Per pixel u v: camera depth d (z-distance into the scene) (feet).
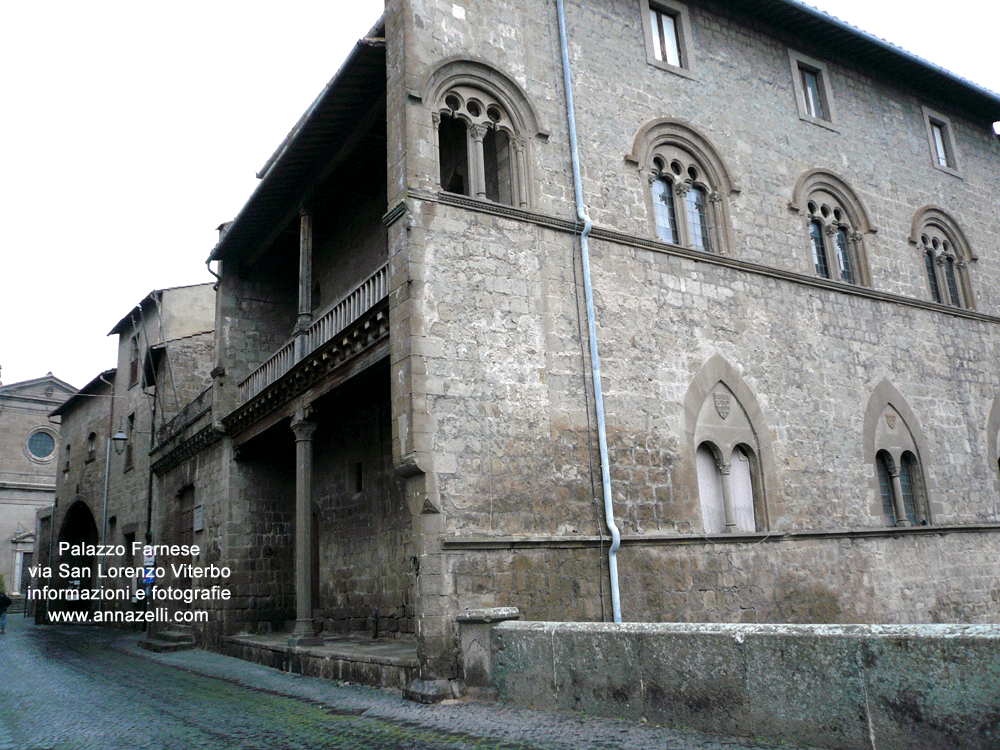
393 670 41.04
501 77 49.62
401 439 41.55
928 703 21.33
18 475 173.78
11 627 120.06
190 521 80.64
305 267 62.03
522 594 41.68
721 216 58.49
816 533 55.21
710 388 53.47
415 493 40.86
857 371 62.34
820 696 23.67
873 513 59.41
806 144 65.67
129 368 118.21
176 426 88.89
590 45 54.80
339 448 67.87
